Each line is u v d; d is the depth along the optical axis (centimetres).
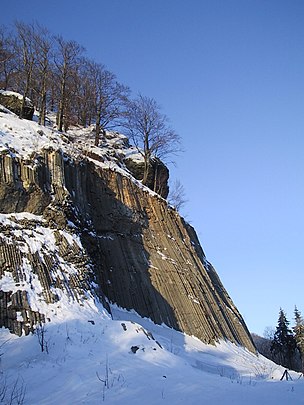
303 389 1215
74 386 1162
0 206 1964
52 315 1680
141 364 1432
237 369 2275
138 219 2948
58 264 1930
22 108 3111
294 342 5844
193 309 2803
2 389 1133
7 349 1462
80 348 1488
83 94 4106
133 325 1761
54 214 2108
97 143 3700
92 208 2667
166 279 2828
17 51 3734
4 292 1666
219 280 3825
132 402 1045
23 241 1900
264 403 1031
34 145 2295
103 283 2452
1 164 2020
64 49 3688
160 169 4106
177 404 1025
